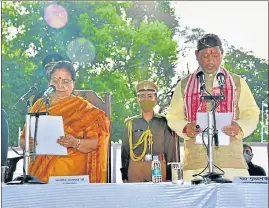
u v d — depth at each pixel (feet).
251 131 13.41
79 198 10.46
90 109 15.53
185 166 13.84
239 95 13.84
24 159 11.86
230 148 13.73
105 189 10.53
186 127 12.85
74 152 15.47
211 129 11.87
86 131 15.29
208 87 13.85
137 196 10.56
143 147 16.98
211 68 13.87
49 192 10.41
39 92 14.69
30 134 12.13
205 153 13.65
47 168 15.31
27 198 10.32
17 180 11.60
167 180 16.57
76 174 15.40
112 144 18.98
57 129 12.18
